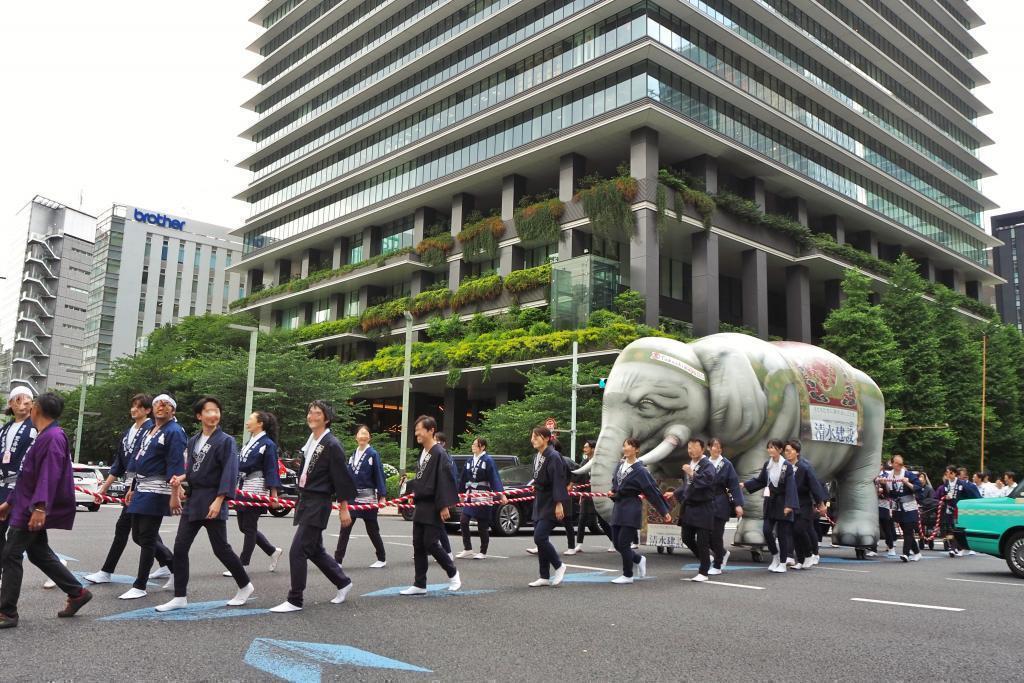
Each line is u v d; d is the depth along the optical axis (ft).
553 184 152.87
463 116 160.66
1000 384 148.36
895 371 121.29
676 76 131.03
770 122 148.25
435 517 26.89
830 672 17.19
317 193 199.52
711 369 41.22
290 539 45.44
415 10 179.93
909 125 195.52
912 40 202.90
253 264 227.20
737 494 34.83
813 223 171.22
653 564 38.91
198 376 129.18
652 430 40.65
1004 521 38.19
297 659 17.30
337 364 140.67
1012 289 411.13
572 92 137.39
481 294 143.54
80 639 18.84
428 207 171.22
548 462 30.09
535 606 24.88
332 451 23.80
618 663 17.57
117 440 150.82
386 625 21.27
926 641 20.79
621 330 111.55
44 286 405.18
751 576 34.45
